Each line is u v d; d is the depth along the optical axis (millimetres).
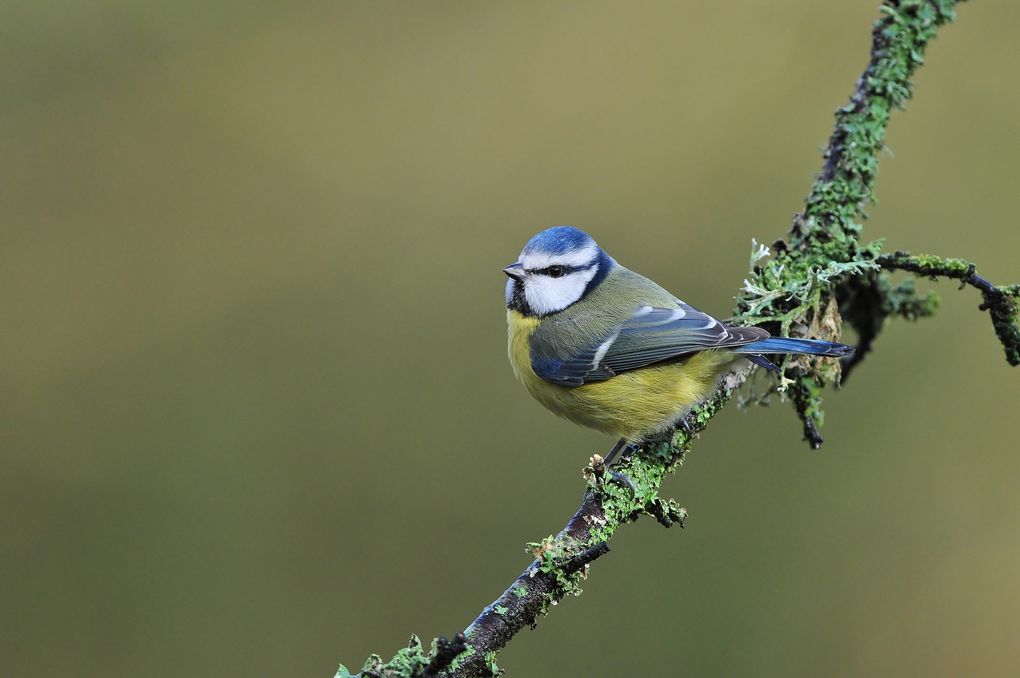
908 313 8711
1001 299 7605
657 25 13430
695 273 12594
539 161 13258
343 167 13250
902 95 8438
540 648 10039
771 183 12766
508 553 11047
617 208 12961
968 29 12562
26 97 12992
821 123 12836
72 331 12414
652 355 8055
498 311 12555
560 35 13562
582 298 8719
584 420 8641
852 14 12945
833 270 7676
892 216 12312
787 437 10695
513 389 11930
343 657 10508
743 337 7477
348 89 13555
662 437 8055
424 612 10719
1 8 12914
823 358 7801
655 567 10266
